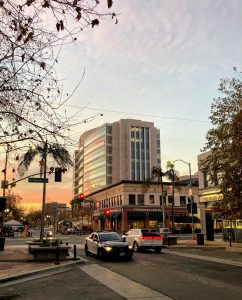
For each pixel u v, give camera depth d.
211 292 11.16
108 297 10.56
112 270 16.55
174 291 11.38
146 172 140.75
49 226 143.00
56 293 11.24
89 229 86.81
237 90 23.50
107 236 22.36
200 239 32.94
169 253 25.86
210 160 24.25
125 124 140.38
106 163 135.50
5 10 6.29
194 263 19.31
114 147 138.62
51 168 8.16
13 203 91.56
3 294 11.12
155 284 12.70
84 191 153.00
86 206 99.62
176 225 70.69
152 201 71.31
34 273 15.05
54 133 7.88
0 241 26.55
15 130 7.85
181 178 117.94
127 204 69.44
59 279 14.00
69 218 147.12
